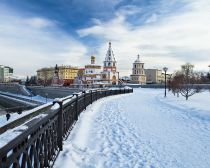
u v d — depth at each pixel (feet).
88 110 46.68
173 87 112.68
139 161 19.63
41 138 14.23
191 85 114.32
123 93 132.16
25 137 10.53
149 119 39.50
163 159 20.20
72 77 415.85
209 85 162.71
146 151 22.25
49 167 16.14
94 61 305.12
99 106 55.77
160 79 469.98
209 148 23.34
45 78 417.08
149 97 100.27
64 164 17.75
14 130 10.39
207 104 64.69
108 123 35.14
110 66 286.25
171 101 77.05
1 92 348.59
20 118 12.92
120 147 23.34
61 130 20.66
